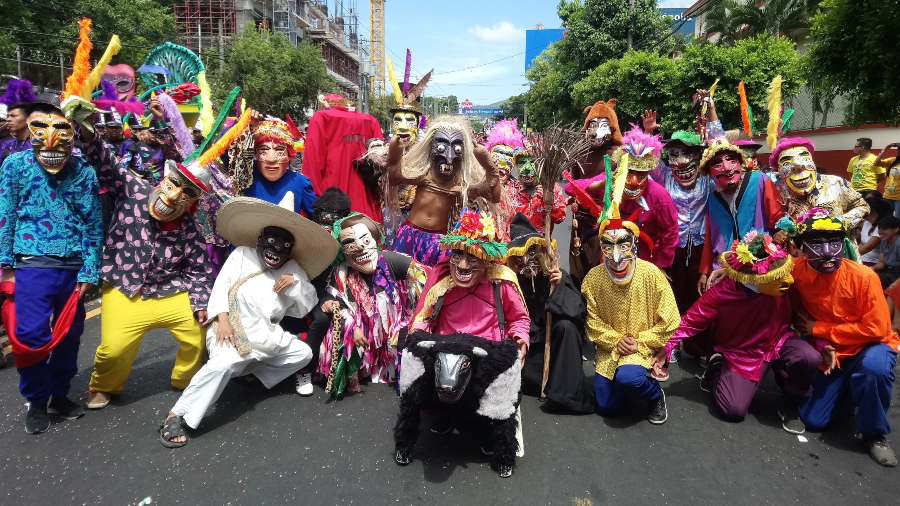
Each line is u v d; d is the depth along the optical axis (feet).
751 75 58.03
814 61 30.91
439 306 11.74
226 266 13.38
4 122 17.40
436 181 16.08
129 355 13.10
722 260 12.81
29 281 11.87
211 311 12.92
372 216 19.94
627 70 69.31
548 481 10.61
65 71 55.93
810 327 12.68
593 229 17.07
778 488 10.47
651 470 11.02
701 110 19.11
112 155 12.89
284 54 89.97
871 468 11.15
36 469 10.80
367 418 13.09
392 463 11.16
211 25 110.83
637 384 12.31
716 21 83.35
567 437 12.32
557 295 13.64
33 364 11.76
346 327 14.05
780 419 13.12
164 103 14.33
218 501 9.93
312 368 14.62
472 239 11.09
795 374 12.31
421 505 9.86
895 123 30.78
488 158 14.33
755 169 16.38
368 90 149.38
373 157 17.47
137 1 65.46
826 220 11.85
